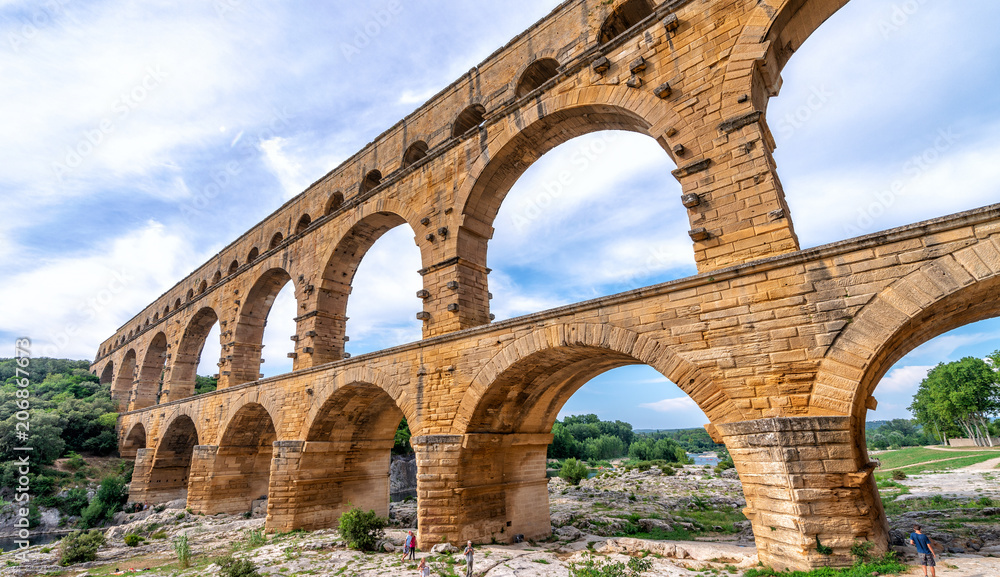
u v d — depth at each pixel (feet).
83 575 85.46
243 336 142.51
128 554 101.19
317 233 122.31
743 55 58.90
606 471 232.94
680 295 55.47
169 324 189.88
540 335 66.13
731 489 164.14
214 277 172.86
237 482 134.31
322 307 116.37
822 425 44.47
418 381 81.15
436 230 90.79
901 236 43.37
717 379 51.31
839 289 46.06
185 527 119.34
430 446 75.15
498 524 78.89
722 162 57.77
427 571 59.67
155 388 213.46
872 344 43.45
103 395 252.21
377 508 111.14
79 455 203.72
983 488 126.31
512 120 82.84
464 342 76.02
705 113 60.34
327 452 103.50
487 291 89.81
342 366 96.53
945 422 324.39
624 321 59.06
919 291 41.93
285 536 94.02
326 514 102.37
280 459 103.04
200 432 141.59
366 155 116.78
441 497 73.10
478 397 71.87
